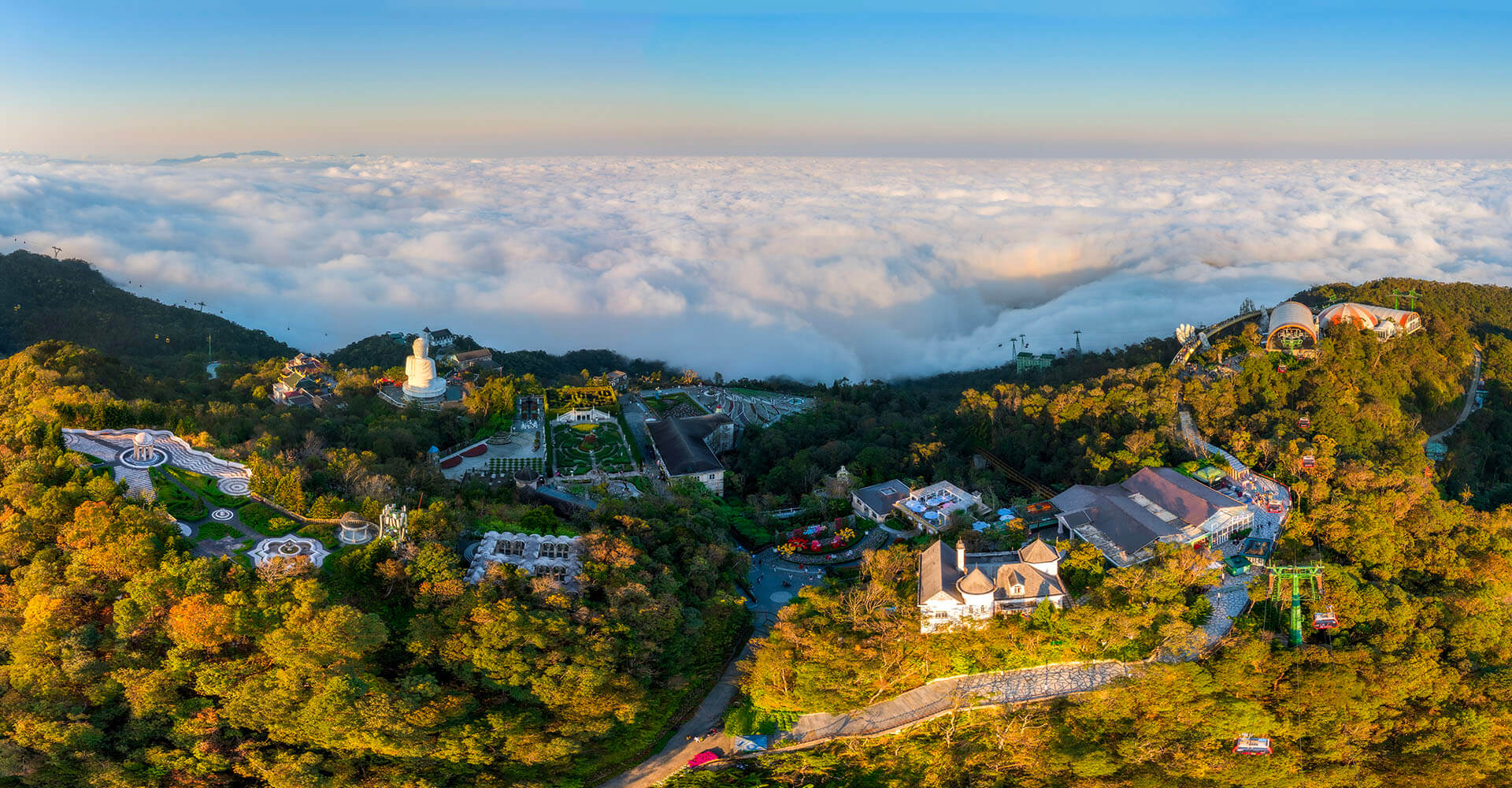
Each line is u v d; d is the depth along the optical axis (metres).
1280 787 113.44
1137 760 112.44
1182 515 150.88
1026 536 156.25
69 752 97.94
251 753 100.31
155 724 101.12
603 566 124.69
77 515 116.44
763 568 154.12
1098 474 174.12
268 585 108.56
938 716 117.50
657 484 180.50
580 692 109.62
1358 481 159.25
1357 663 123.88
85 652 102.44
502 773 106.25
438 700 106.75
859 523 166.88
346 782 100.81
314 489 141.38
